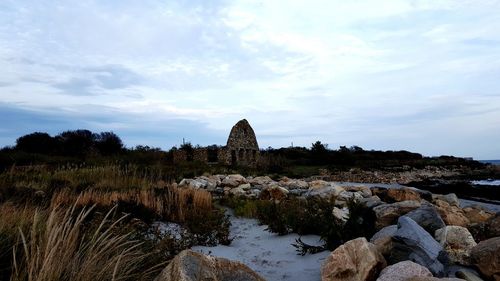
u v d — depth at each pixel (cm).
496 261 421
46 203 794
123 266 416
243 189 1709
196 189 1366
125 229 627
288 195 1395
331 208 805
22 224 443
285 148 5597
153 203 1025
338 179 3300
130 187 1288
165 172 2044
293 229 821
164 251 596
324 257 624
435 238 541
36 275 317
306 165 4381
